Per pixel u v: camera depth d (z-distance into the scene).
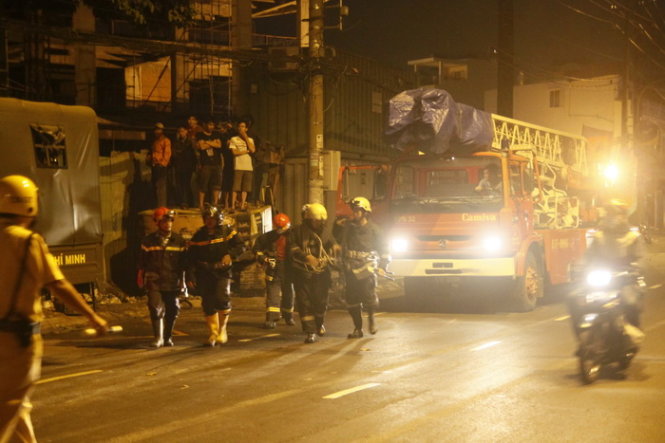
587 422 6.48
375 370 8.78
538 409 6.92
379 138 26.70
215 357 9.73
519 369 8.74
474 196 14.30
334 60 16.03
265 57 15.90
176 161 17.62
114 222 16.91
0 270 4.62
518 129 16.72
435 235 14.35
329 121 24.17
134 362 9.41
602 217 8.48
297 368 8.95
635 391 7.61
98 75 26.69
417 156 14.89
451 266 14.19
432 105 14.27
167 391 7.78
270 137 23.44
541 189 15.77
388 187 14.91
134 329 12.40
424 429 6.30
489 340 10.91
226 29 25.75
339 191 15.12
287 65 22.22
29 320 4.66
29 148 13.98
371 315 11.51
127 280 17.05
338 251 11.28
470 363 9.13
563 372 8.56
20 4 19.83
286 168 22.89
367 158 26.03
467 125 14.63
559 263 16.33
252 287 16.61
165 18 18.36
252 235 17.17
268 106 23.53
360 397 7.43
